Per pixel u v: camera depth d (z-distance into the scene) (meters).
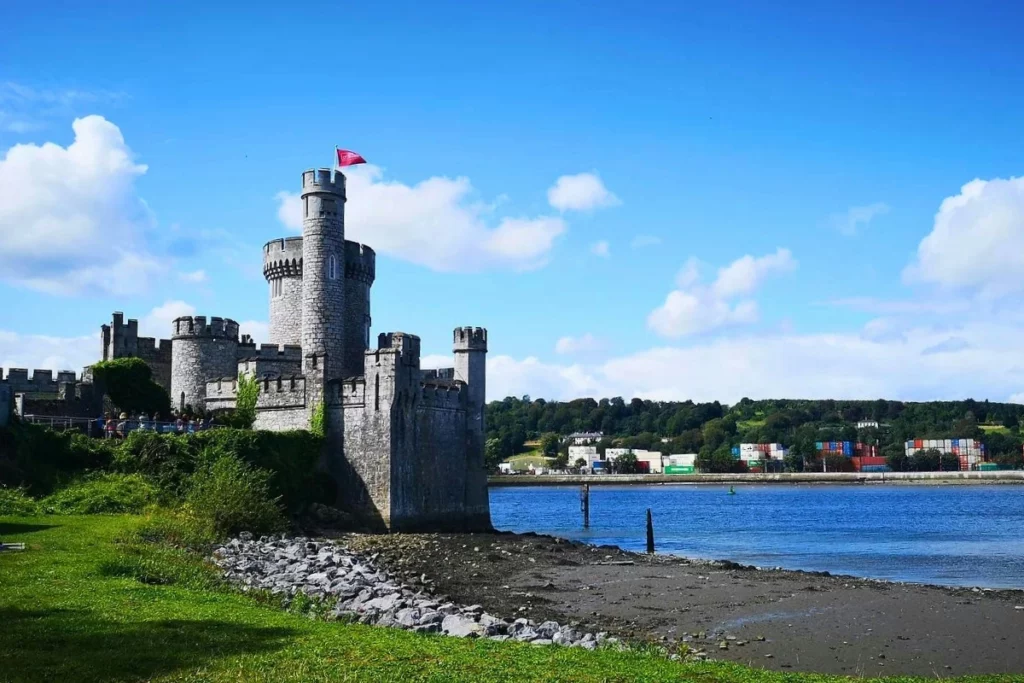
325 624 30.09
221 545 52.81
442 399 83.12
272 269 90.00
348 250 89.94
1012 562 80.00
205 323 87.00
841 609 50.47
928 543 99.56
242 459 65.50
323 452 76.12
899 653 40.38
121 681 21.34
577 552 74.88
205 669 22.56
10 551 37.72
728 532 117.12
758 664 37.88
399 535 72.44
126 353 91.81
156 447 64.06
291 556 52.09
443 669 23.78
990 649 41.28
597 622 45.56
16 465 57.62
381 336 88.81
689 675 25.86
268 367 82.88
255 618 29.59
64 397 72.12
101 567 35.41
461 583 55.75
